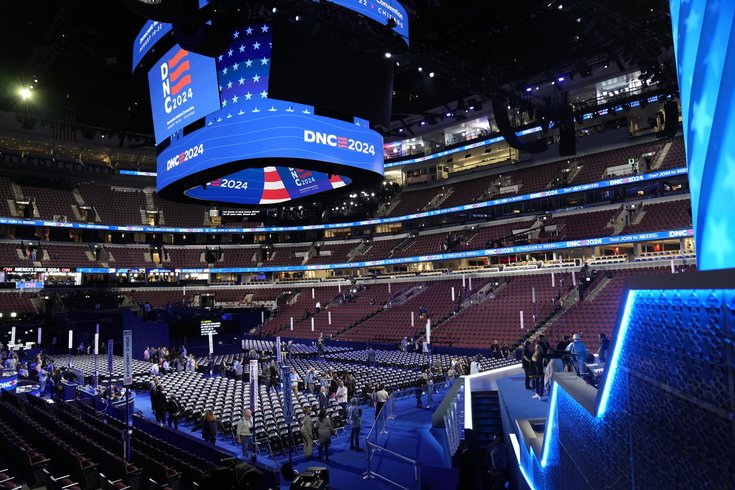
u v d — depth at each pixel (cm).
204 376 3394
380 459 1684
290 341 4831
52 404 2336
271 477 1330
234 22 1933
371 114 2361
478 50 3941
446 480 1351
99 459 1405
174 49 2356
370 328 4900
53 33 3631
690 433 303
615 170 4691
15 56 4188
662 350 340
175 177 2441
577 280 4188
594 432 526
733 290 246
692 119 343
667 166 4262
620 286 3881
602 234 4366
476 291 4769
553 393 728
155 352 3988
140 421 2025
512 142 2967
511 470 1299
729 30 281
